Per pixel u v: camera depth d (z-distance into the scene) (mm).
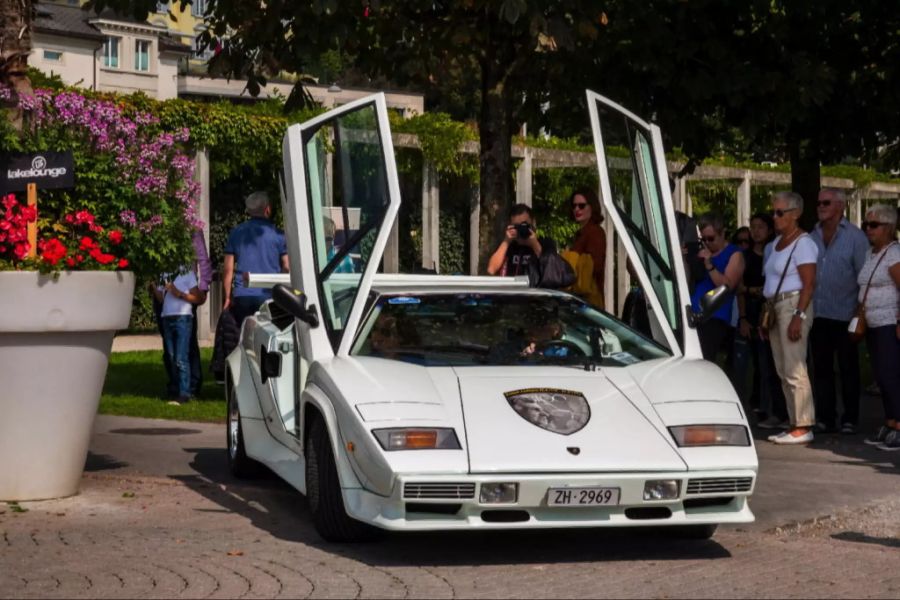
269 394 8422
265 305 9484
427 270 10336
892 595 5977
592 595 5887
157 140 9188
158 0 12945
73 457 8320
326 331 7430
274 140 22594
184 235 9250
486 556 6711
